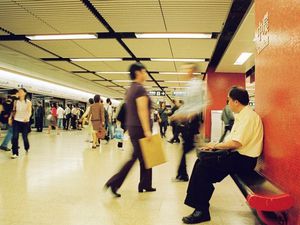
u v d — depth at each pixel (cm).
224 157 279
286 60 214
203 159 281
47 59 1017
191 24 609
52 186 392
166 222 272
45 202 324
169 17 567
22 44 804
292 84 202
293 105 200
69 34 704
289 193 209
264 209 204
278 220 232
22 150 768
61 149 809
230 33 678
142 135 340
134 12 542
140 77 350
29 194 354
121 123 426
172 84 1811
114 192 347
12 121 643
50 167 527
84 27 646
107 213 293
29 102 664
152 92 2194
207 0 484
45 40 761
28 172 480
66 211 296
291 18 203
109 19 584
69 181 421
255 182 246
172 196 356
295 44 196
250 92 1964
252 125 278
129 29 653
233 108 294
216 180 286
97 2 496
